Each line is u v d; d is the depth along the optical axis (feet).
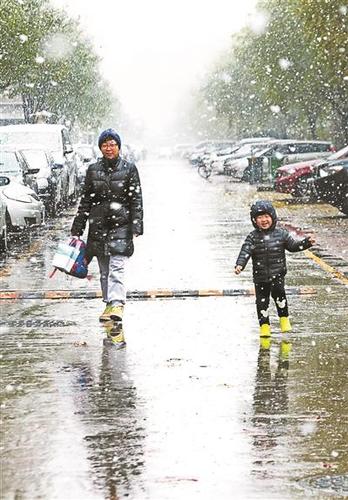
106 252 51.65
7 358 44.96
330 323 52.47
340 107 233.96
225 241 94.73
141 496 27.40
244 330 50.98
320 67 219.20
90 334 50.44
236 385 39.63
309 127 279.69
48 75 249.55
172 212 134.51
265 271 48.83
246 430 33.47
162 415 35.42
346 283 66.23
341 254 83.35
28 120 258.37
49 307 58.59
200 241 94.79
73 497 27.37
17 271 75.46
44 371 42.37
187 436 32.86
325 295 61.46
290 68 229.86
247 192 187.32
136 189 51.70
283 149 197.98
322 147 192.13
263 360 44.04
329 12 155.43
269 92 235.40
